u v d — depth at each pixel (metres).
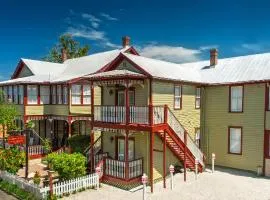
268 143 19.98
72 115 25.97
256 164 20.64
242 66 23.36
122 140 20.14
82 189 16.61
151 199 15.38
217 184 17.89
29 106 26.14
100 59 29.52
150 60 21.84
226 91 22.27
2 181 17.59
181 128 19.06
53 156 17.64
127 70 19.08
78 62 31.69
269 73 20.33
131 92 19.45
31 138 28.09
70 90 25.89
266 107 20.03
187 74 22.59
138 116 16.92
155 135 18.75
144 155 18.47
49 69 31.34
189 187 17.34
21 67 31.83
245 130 21.25
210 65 25.77
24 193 15.64
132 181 17.47
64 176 16.92
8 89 28.25
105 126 18.48
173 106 20.31
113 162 17.86
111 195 15.97
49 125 29.34
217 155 22.80
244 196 15.81
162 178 19.22
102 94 21.52
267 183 18.16
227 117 22.20
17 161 19.16
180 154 19.72
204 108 23.44
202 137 23.47
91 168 19.33
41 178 18.94
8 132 23.20
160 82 19.06
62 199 15.26
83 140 24.14
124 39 30.42
